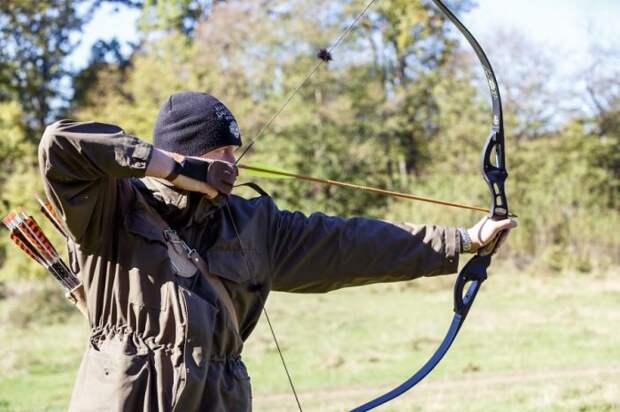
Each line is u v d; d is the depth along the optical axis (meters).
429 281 20.81
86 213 2.46
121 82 33.69
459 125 31.50
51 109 33.81
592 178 29.94
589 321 14.39
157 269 2.51
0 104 32.44
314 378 10.22
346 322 15.53
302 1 30.86
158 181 2.64
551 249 24.17
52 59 33.66
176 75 31.22
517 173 29.23
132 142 2.40
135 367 2.45
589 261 24.00
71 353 12.94
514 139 31.12
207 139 2.71
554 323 14.30
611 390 8.12
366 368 10.81
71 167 2.40
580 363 10.38
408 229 3.00
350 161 30.97
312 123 30.86
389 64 33.53
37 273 25.02
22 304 17.02
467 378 9.74
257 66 31.25
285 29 31.00
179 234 2.62
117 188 2.55
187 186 2.48
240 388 2.61
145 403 2.43
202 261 2.63
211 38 30.61
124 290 2.52
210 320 2.51
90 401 2.46
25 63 33.47
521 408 7.72
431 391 9.02
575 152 30.80
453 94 32.22
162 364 2.45
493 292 19.73
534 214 25.45
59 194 2.41
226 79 30.88
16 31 33.38
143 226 2.54
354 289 20.86
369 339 13.39
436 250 2.99
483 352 11.58
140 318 2.49
